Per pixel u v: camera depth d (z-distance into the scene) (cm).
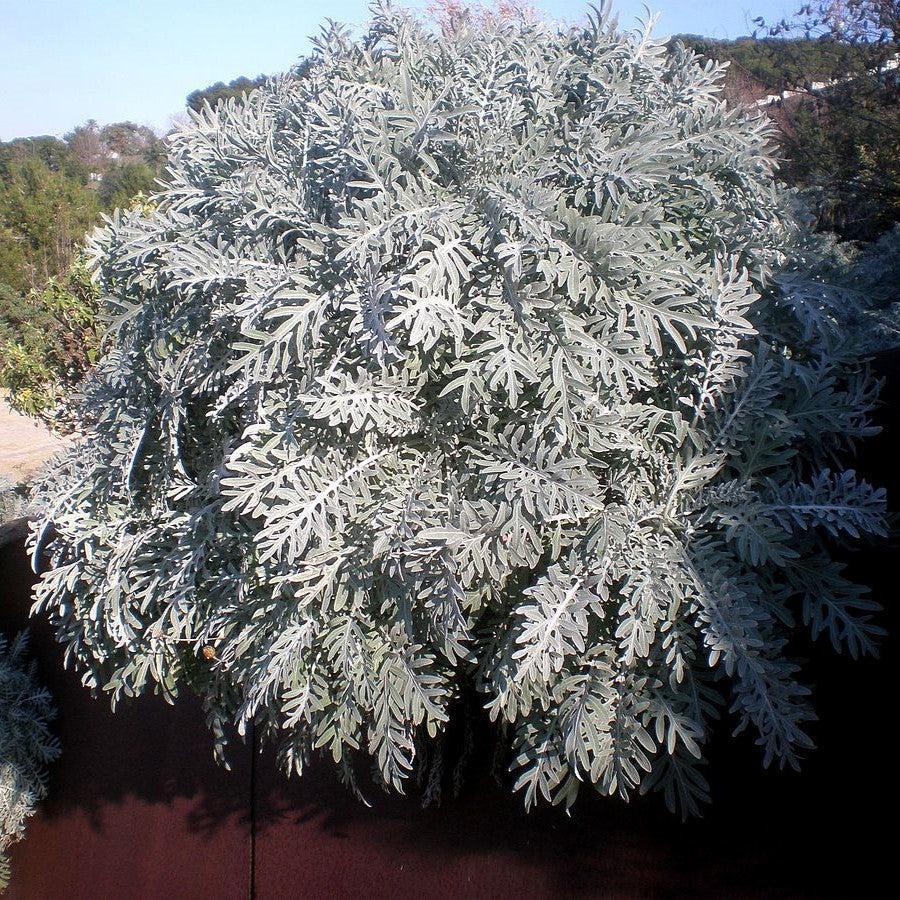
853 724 223
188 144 287
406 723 243
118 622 278
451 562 200
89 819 400
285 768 330
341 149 237
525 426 220
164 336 266
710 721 238
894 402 244
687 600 208
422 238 214
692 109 256
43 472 335
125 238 275
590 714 201
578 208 238
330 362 232
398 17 284
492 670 222
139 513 290
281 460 230
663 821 247
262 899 334
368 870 306
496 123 241
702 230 243
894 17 740
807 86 792
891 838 212
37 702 409
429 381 237
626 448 220
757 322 232
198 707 361
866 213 722
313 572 220
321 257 240
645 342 209
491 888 277
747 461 219
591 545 205
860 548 224
